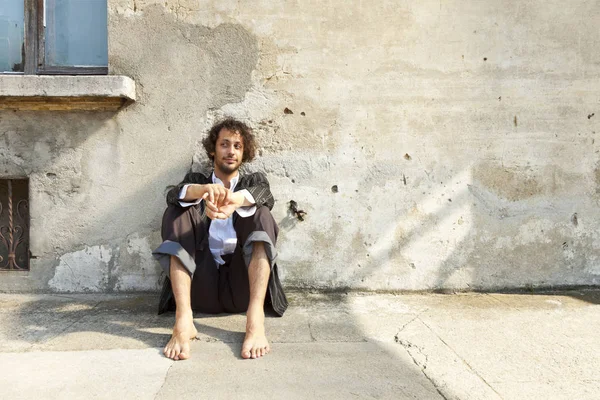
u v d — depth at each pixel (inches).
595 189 115.6
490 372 73.2
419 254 114.3
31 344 81.2
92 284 111.6
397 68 112.3
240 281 91.8
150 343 82.1
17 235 113.7
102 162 110.1
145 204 111.1
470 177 114.0
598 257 116.1
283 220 113.0
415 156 113.3
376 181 113.3
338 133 112.6
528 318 96.8
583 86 114.2
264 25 110.5
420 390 67.0
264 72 111.1
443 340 85.3
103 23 115.3
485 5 112.3
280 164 112.5
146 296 109.7
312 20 111.0
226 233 94.7
